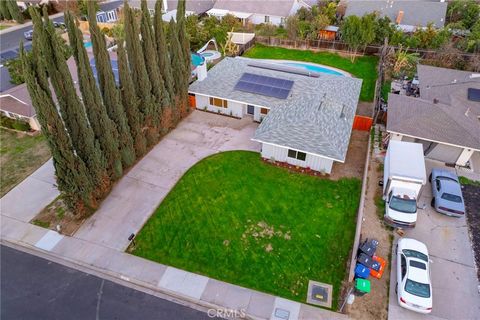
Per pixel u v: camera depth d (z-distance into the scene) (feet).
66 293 53.72
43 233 63.16
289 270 56.75
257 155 82.53
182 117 96.02
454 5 169.17
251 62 108.68
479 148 73.31
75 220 65.46
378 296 53.06
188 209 67.77
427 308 49.14
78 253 59.57
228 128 92.43
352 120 84.33
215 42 142.82
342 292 53.67
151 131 81.61
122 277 55.93
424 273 52.31
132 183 73.77
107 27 162.20
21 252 60.08
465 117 81.66
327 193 72.08
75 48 55.62
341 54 142.82
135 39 68.18
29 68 48.14
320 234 62.95
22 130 90.58
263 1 183.01
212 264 57.72
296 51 146.51
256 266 57.31
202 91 95.81
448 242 61.46
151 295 53.62
